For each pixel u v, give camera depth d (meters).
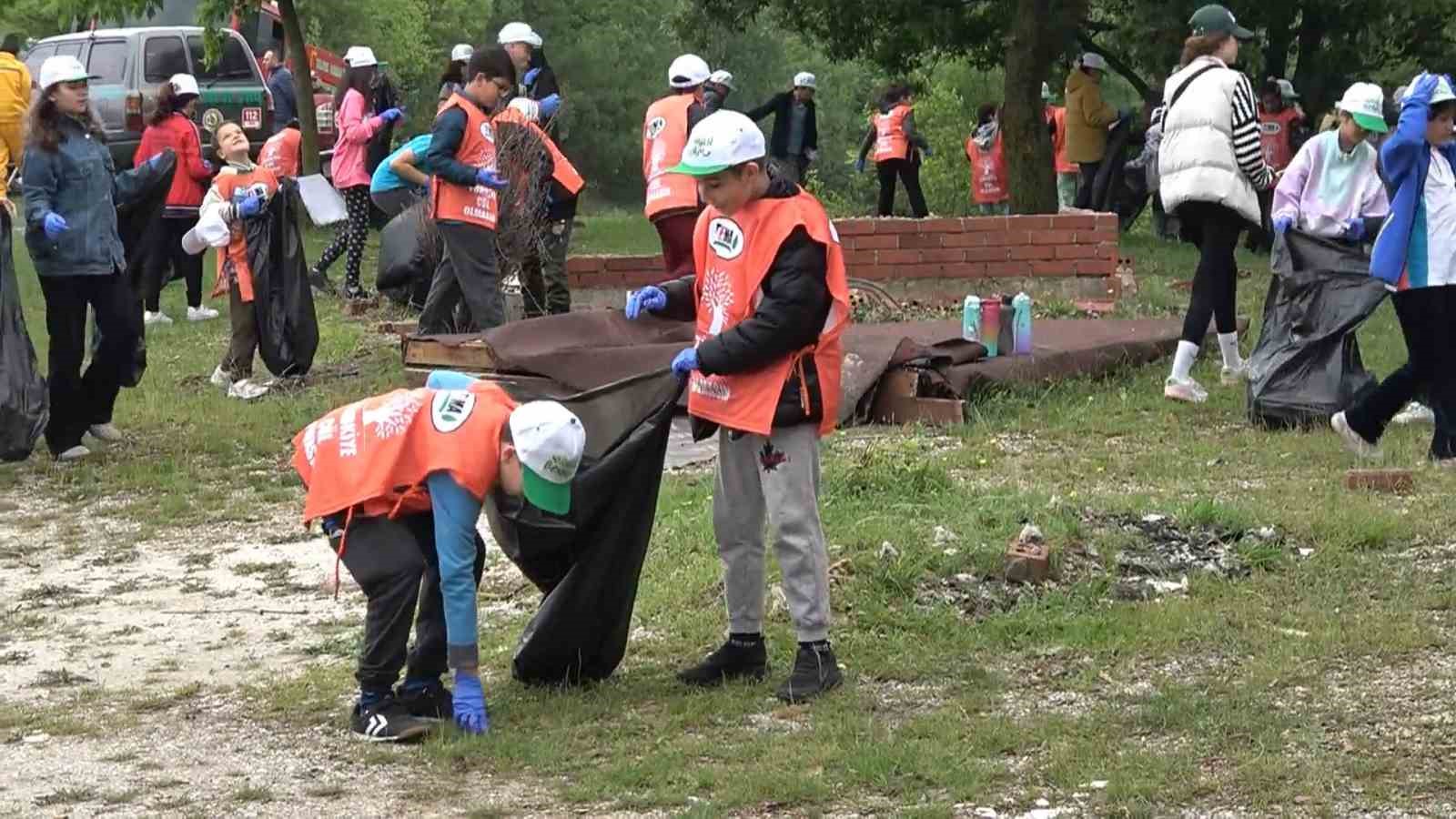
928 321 14.16
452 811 5.72
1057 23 24.64
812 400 6.51
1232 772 5.84
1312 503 9.10
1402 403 10.15
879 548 8.09
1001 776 5.86
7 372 11.27
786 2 28.45
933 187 47.44
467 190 12.59
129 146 24.91
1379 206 11.48
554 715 6.59
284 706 6.84
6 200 11.29
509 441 6.20
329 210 17.61
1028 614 7.51
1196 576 8.03
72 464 11.53
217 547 9.56
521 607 8.10
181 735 6.59
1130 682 6.80
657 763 6.01
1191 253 21.94
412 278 16.56
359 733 6.48
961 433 11.16
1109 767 5.90
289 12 24.30
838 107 82.12
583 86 83.25
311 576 8.91
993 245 16.31
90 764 6.27
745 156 6.34
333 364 14.37
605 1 84.75
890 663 7.01
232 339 13.39
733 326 6.44
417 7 59.53
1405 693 6.56
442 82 17.86
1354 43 29.34
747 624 6.90
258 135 25.62
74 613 8.38
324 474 6.26
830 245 6.44
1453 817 5.42
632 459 6.63
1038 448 10.84
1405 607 7.60
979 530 8.38
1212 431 11.22
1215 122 11.77
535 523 6.53
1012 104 24.91
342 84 18.23
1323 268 11.36
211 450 11.79
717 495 6.80
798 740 6.23
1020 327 12.34
